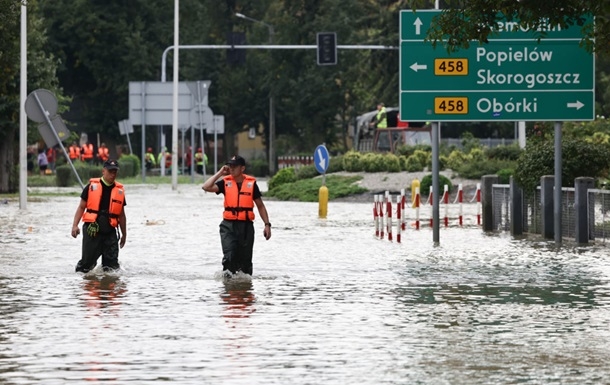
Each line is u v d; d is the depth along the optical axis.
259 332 31.47
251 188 45.25
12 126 119.62
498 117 62.91
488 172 116.25
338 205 104.25
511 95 62.94
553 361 27.33
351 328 32.22
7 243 59.81
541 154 68.31
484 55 62.91
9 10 86.50
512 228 69.25
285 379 25.19
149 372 25.94
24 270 47.12
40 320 33.53
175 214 86.94
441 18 48.50
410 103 62.75
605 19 46.22
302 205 104.81
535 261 51.75
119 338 30.44
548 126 106.62
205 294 39.66
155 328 32.09
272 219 82.88
